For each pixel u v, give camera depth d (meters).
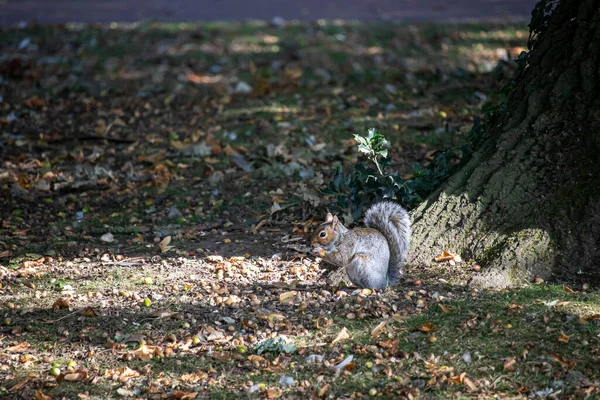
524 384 7.46
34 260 11.01
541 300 8.88
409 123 15.91
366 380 7.70
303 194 12.10
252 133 15.85
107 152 15.23
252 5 29.53
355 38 23.53
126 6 29.56
